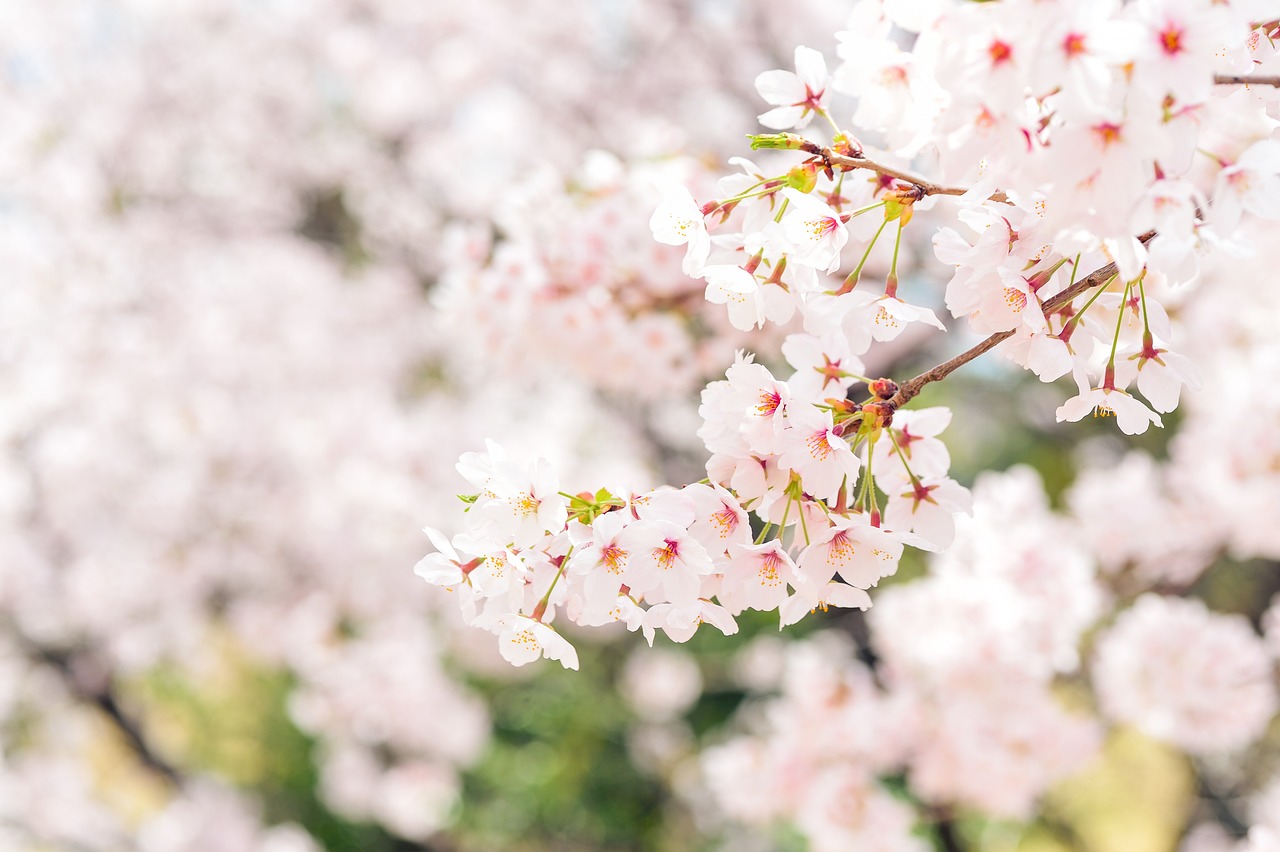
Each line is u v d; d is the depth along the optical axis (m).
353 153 8.45
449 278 3.43
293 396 7.81
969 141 1.17
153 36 8.02
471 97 8.13
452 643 9.27
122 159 7.99
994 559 3.82
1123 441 9.10
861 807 4.47
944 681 4.36
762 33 7.29
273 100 8.30
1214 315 5.11
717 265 1.40
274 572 8.27
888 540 1.30
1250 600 8.62
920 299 5.24
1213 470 4.48
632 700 9.49
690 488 1.34
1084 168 1.11
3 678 9.52
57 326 7.31
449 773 9.10
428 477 7.90
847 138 1.43
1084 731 4.55
